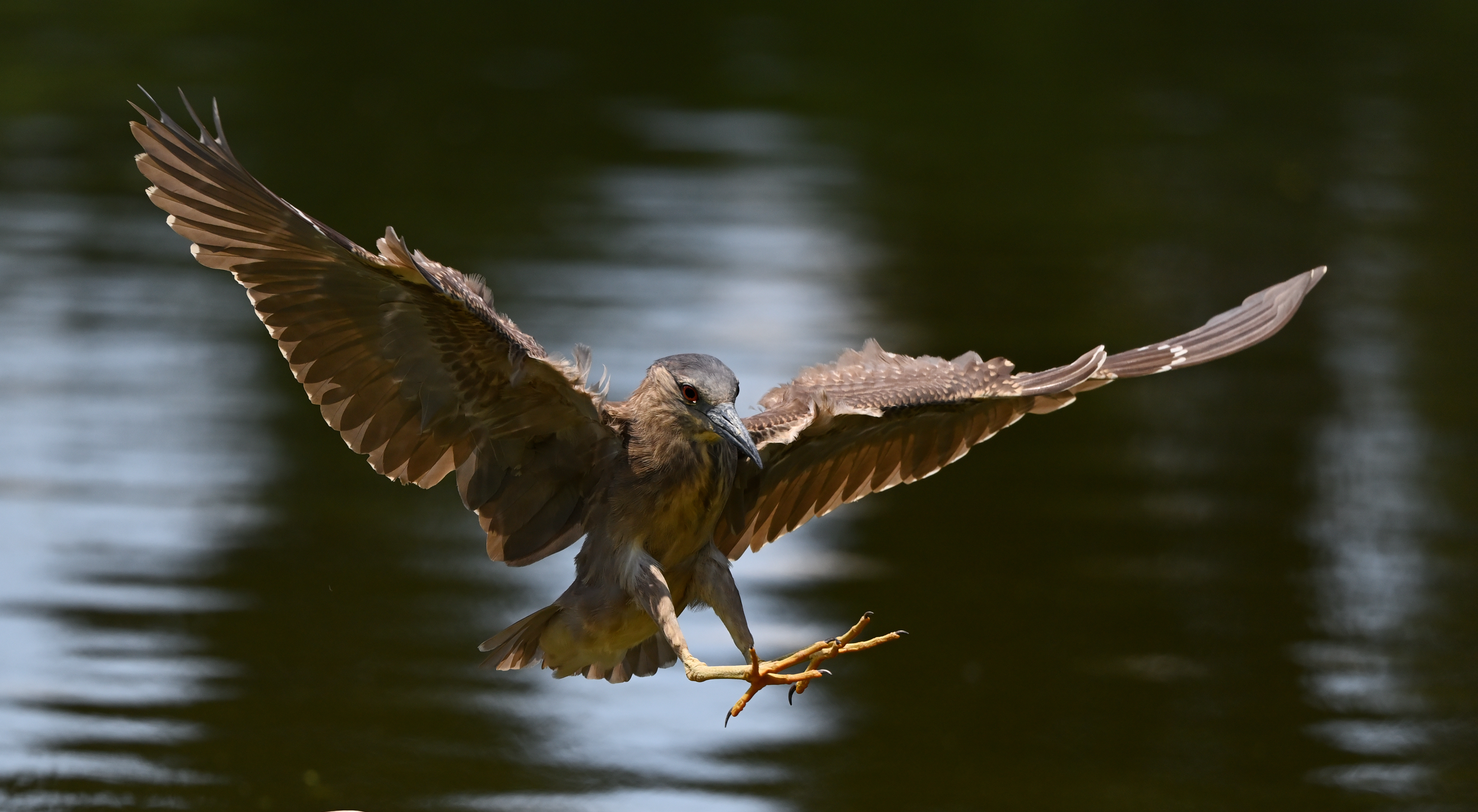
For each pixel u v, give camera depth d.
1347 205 27.08
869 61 38.88
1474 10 47.09
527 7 44.16
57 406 16.23
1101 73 38.03
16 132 28.12
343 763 10.32
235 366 17.88
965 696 11.54
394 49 37.53
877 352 7.87
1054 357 18.42
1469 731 11.11
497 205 24.64
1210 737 10.96
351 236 22.09
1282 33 43.44
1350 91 36.31
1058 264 23.05
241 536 13.66
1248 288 22.17
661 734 11.04
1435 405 18.20
